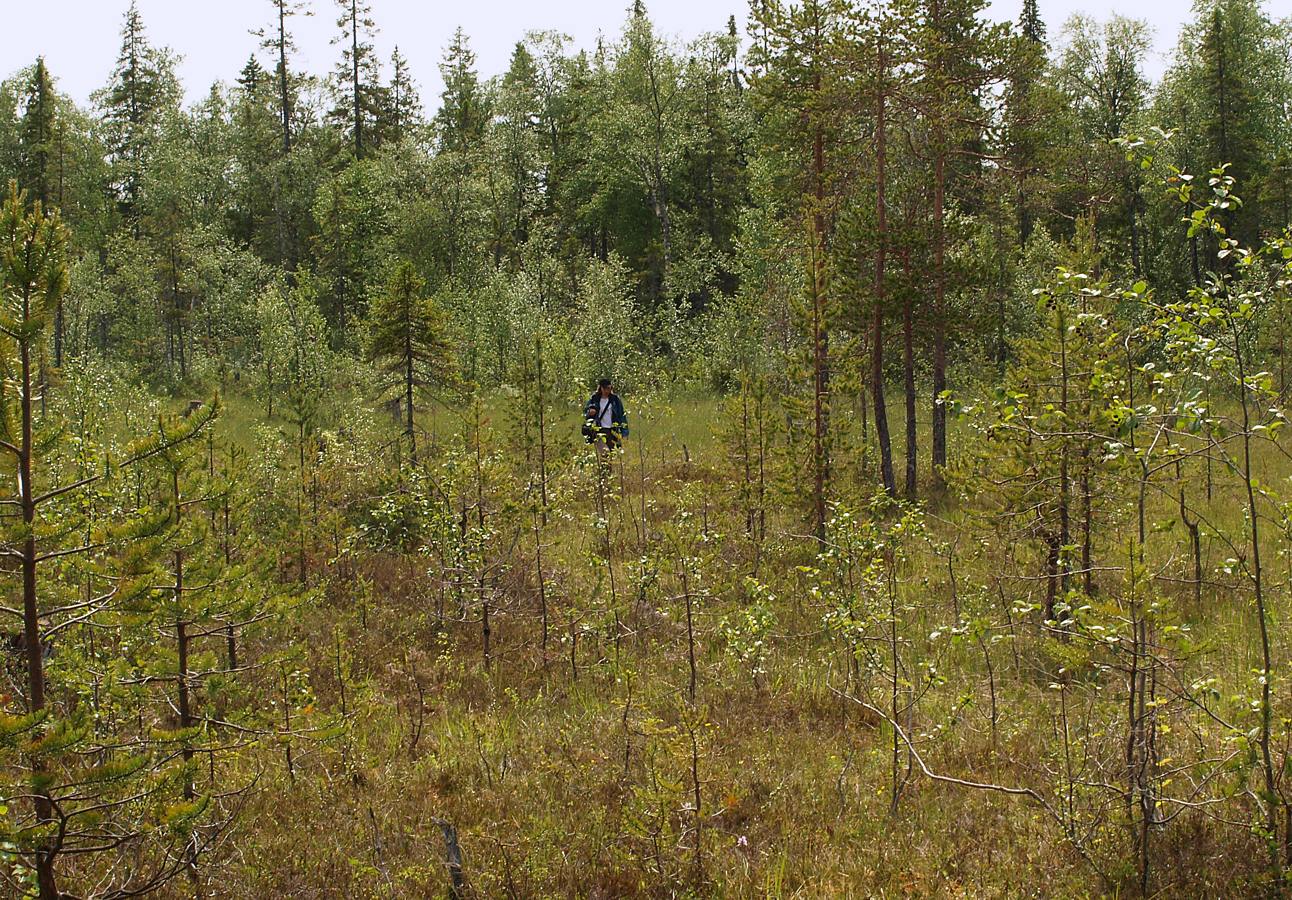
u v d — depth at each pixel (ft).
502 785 26.63
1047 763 25.80
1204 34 144.36
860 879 21.50
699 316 126.93
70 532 17.47
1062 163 72.69
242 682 27.61
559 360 101.91
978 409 21.40
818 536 48.37
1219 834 21.67
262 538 44.98
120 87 224.12
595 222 184.24
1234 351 19.40
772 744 29.48
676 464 71.92
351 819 24.63
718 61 168.86
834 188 71.20
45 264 16.40
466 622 41.37
